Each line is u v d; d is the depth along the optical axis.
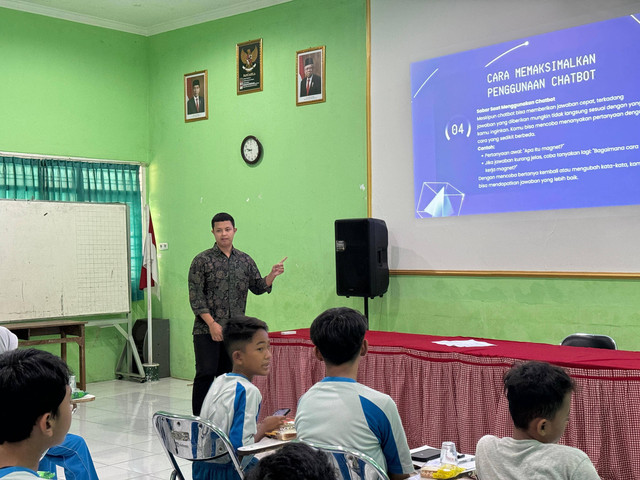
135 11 7.61
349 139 6.47
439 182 5.80
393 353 4.26
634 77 4.78
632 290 4.80
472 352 3.87
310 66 6.75
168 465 4.73
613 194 4.88
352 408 2.25
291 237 6.92
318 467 1.24
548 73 5.19
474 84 5.60
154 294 8.16
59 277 7.14
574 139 5.06
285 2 6.94
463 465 2.38
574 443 3.43
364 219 5.83
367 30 6.27
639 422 3.27
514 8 5.38
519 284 5.36
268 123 7.11
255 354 2.79
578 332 5.05
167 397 6.93
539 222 5.24
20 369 1.43
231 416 2.61
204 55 7.66
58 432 1.49
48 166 7.45
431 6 5.85
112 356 8.01
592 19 4.97
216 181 7.57
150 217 7.87
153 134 8.16
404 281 6.04
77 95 7.72
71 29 7.68
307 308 6.80
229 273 5.20
